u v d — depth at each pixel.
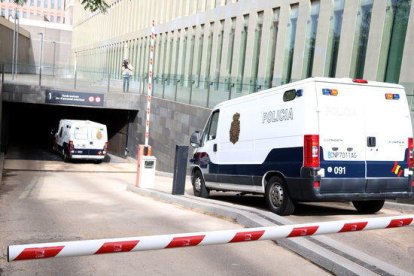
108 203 10.86
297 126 7.70
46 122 46.09
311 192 7.39
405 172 8.03
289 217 7.96
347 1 17.27
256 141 8.90
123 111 35.31
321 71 18.52
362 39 16.73
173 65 35.00
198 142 11.46
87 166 27.94
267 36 22.59
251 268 5.22
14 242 6.47
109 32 54.97
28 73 30.42
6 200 11.44
